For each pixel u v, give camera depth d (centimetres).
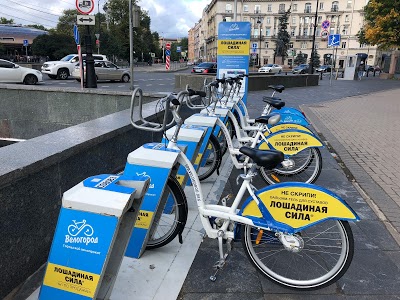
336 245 290
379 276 275
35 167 252
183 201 294
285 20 6272
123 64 5088
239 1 8106
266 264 284
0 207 227
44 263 276
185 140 362
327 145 675
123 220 223
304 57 6994
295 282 256
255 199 254
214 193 421
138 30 6094
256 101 1265
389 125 881
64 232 201
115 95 708
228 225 264
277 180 434
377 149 646
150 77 2744
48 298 205
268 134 429
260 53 8188
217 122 431
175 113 279
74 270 201
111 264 221
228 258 295
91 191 206
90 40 1042
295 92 1712
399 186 462
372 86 2233
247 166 417
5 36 5009
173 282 262
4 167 237
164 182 278
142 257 292
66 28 6178
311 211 246
